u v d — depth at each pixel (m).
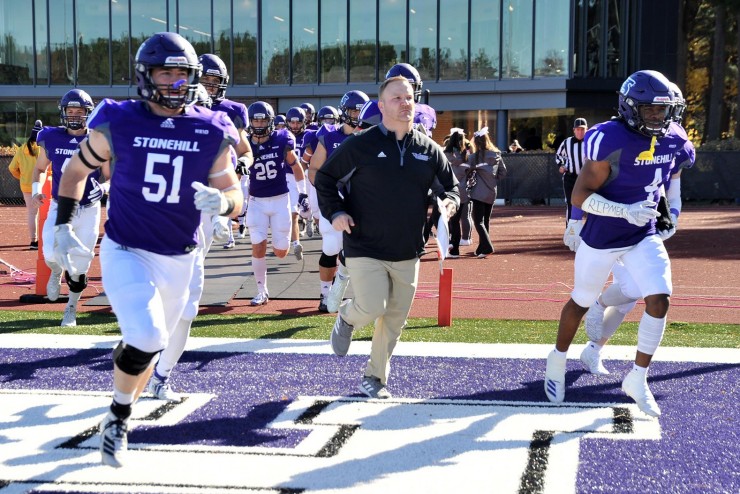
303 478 3.98
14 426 4.73
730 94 41.31
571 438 4.55
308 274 10.61
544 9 26.80
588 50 27.30
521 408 5.10
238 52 29.20
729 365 6.09
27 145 13.38
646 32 28.36
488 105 27.70
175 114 4.10
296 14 28.72
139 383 4.20
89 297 9.08
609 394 5.41
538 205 23.73
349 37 28.41
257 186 8.58
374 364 5.27
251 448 4.39
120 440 3.98
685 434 4.62
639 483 3.93
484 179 12.30
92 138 4.07
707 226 17.23
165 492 3.81
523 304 8.75
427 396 5.34
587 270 5.05
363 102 7.75
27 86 29.91
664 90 4.71
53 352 6.46
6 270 11.23
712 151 23.11
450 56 27.77
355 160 4.86
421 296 9.22
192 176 4.09
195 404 5.14
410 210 4.91
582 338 7.04
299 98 29.22
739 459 4.24
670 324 7.70
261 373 5.87
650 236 5.02
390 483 3.93
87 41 29.55
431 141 5.04
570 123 27.84
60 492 3.80
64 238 4.12
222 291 9.38
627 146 4.86
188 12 29.19
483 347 6.65
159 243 4.12
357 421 4.83
